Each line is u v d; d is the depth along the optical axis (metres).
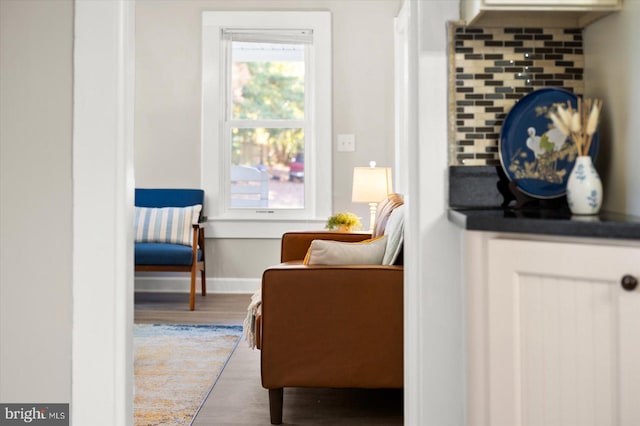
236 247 5.61
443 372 1.93
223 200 5.61
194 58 5.57
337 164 5.55
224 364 3.50
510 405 1.63
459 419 1.93
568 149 1.92
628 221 1.51
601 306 1.50
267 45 5.62
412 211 1.96
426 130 1.94
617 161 1.83
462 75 1.96
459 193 1.93
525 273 1.60
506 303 1.63
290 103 5.65
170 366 3.45
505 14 1.85
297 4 5.53
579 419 1.54
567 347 1.55
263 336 2.62
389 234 2.85
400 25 5.21
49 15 1.91
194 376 3.28
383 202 4.05
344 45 5.53
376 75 5.53
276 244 5.61
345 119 5.54
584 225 1.51
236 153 5.65
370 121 5.54
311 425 2.64
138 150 5.59
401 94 5.36
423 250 1.94
